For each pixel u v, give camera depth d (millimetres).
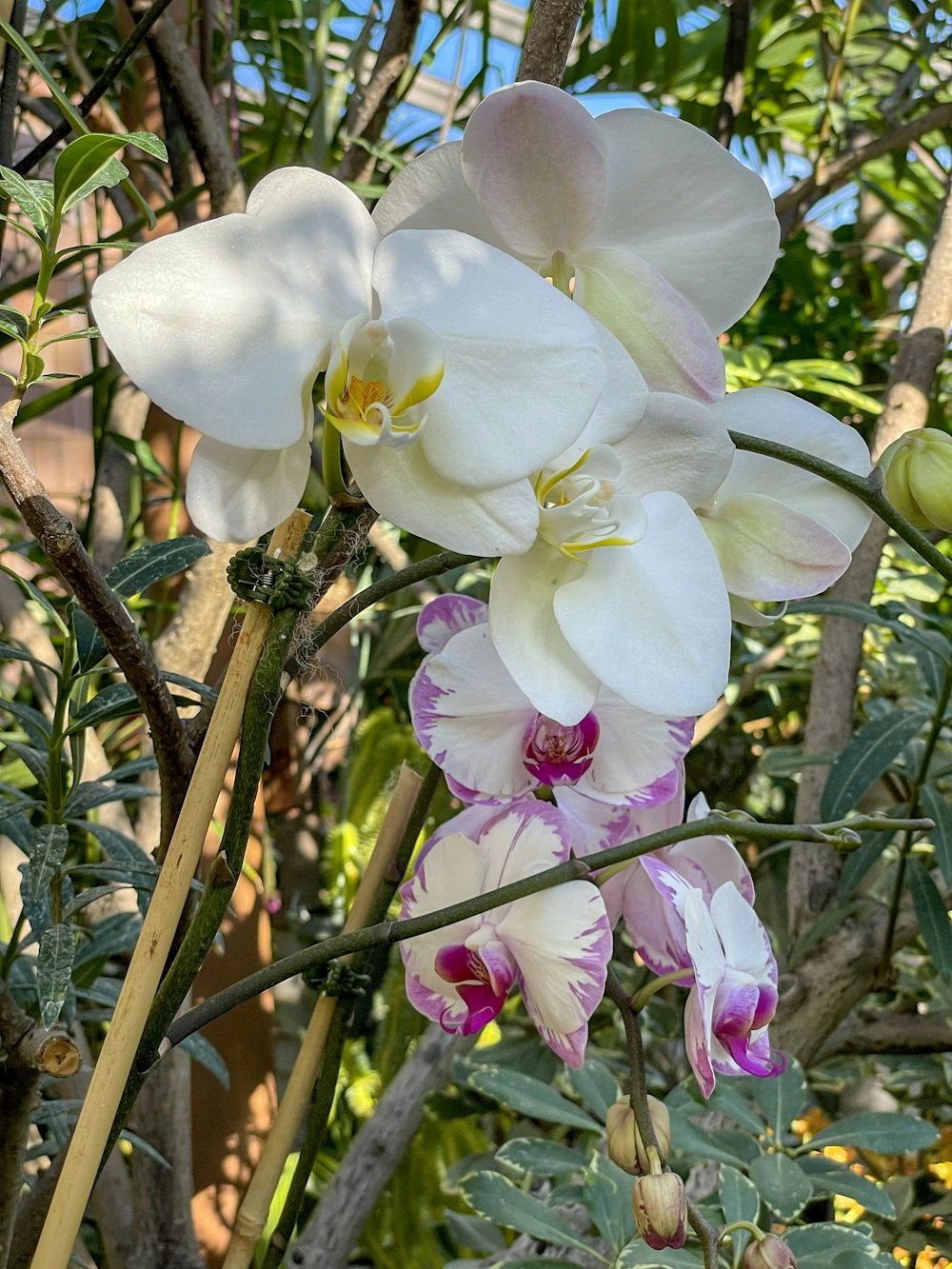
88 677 415
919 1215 709
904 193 1091
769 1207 471
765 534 337
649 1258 451
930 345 658
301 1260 577
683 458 301
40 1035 313
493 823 359
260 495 270
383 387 272
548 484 287
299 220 264
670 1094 605
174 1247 559
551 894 341
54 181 281
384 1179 604
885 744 608
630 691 286
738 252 321
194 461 268
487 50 768
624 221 317
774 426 349
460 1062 656
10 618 571
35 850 367
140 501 828
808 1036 646
